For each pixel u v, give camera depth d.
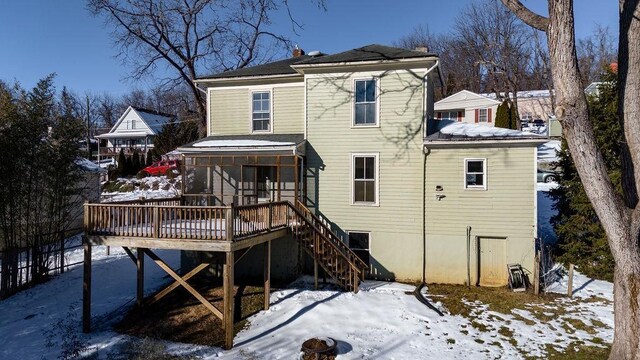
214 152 14.88
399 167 14.70
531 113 45.72
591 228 14.45
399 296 12.91
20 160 14.45
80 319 11.85
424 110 14.44
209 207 10.34
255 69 17.33
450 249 14.30
